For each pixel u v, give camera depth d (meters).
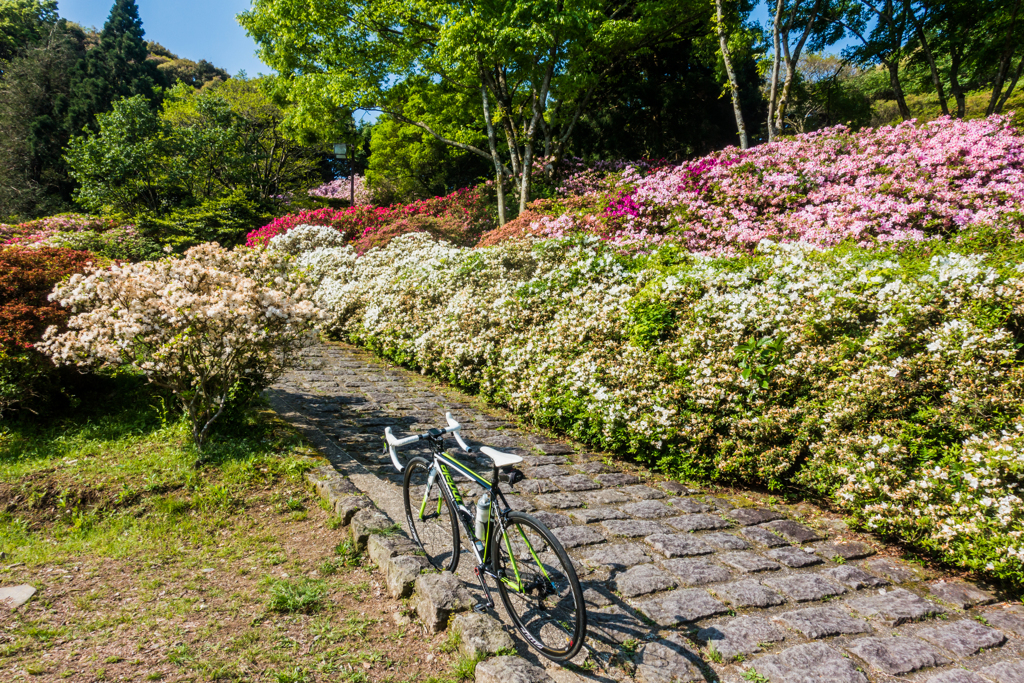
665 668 2.75
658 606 3.28
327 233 17.09
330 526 4.02
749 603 3.36
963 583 3.69
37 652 2.69
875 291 5.39
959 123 11.50
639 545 4.06
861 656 2.89
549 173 18.95
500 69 17.16
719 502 4.99
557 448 6.34
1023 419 3.77
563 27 15.20
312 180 37.88
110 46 42.84
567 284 8.22
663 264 8.05
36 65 35.62
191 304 4.77
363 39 18.17
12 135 33.00
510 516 2.93
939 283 4.95
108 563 3.57
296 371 9.25
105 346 4.75
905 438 4.30
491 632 2.80
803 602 3.40
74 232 18.50
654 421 5.70
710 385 5.64
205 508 4.25
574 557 3.84
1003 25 16.89
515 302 8.33
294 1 16.86
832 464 4.70
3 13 43.44
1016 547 3.39
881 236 8.88
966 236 8.04
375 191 34.47
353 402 7.76
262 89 23.66
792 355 5.61
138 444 5.37
